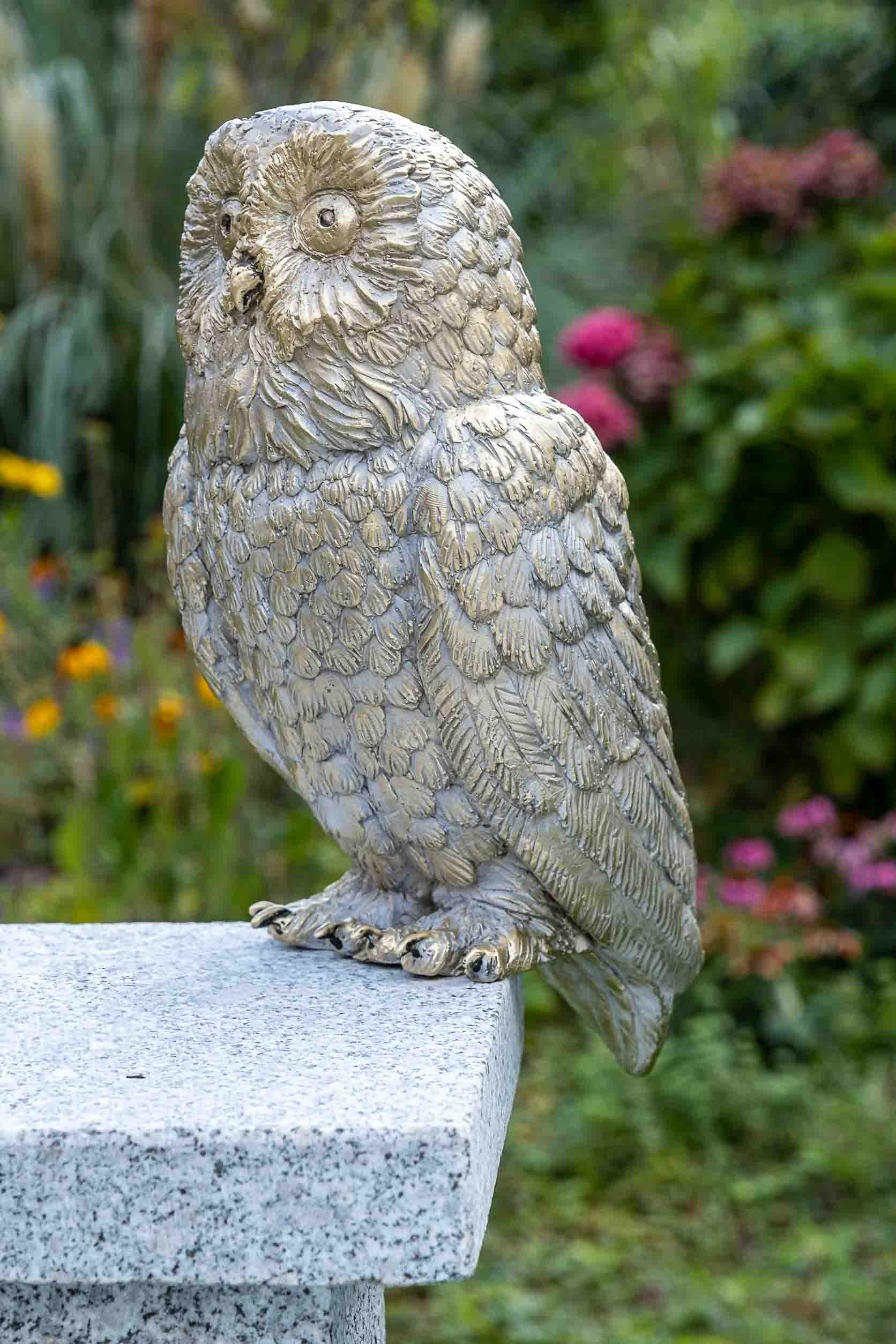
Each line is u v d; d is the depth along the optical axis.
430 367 1.67
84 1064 1.45
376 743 1.72
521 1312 3.13
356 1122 1.27
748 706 5.07
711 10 8.04
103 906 3.44
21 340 5.43
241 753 3.83
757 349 4.87
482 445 1.65
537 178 6.36
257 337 1.68
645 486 4.93
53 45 6.13
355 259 1.65
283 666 1.75
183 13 5.05
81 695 3.88
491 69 7.27
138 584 5.17
